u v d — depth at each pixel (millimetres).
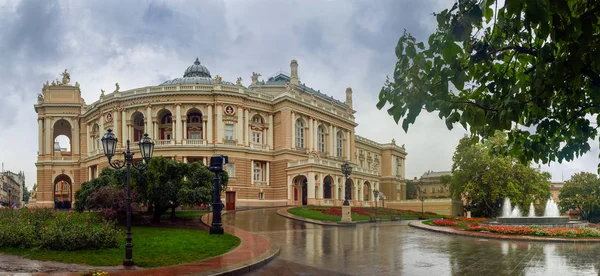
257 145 66250
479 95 7531
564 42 5809
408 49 6301
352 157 83062
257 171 66438
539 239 25562
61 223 20797
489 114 6613
